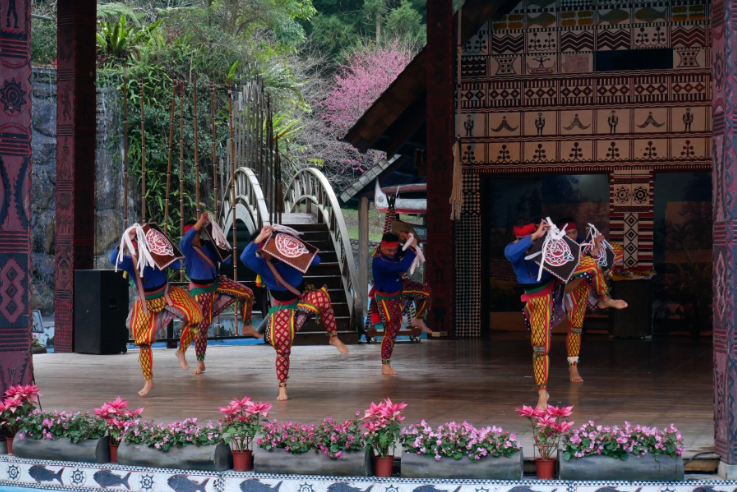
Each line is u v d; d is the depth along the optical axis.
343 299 12.92
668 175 13.69
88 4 11.11
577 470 4.88
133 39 22.20
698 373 9.02
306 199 15.42
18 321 5.85
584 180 14.05
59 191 11.28
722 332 5.07
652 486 4.87
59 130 11.22
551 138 13.30
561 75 13.27
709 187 13.54
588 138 13.23
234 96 21.83
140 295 7.69
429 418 6.36
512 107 13.38
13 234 5.82
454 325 13.27
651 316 13.00
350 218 29.00
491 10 13.16
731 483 4.87
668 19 13.02
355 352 11.30
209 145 21.55
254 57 23.69
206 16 23.72
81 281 11.12
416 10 31.56
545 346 6.81
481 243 13.47
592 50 13.21
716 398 5.14
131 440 5.30
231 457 5.29
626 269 13.10
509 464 4.92
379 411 5.07
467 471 4.93
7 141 5.79
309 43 30.41
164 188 21.25
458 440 4.96
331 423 5.21
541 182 14.17
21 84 5.82
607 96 13.18
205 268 9.04
